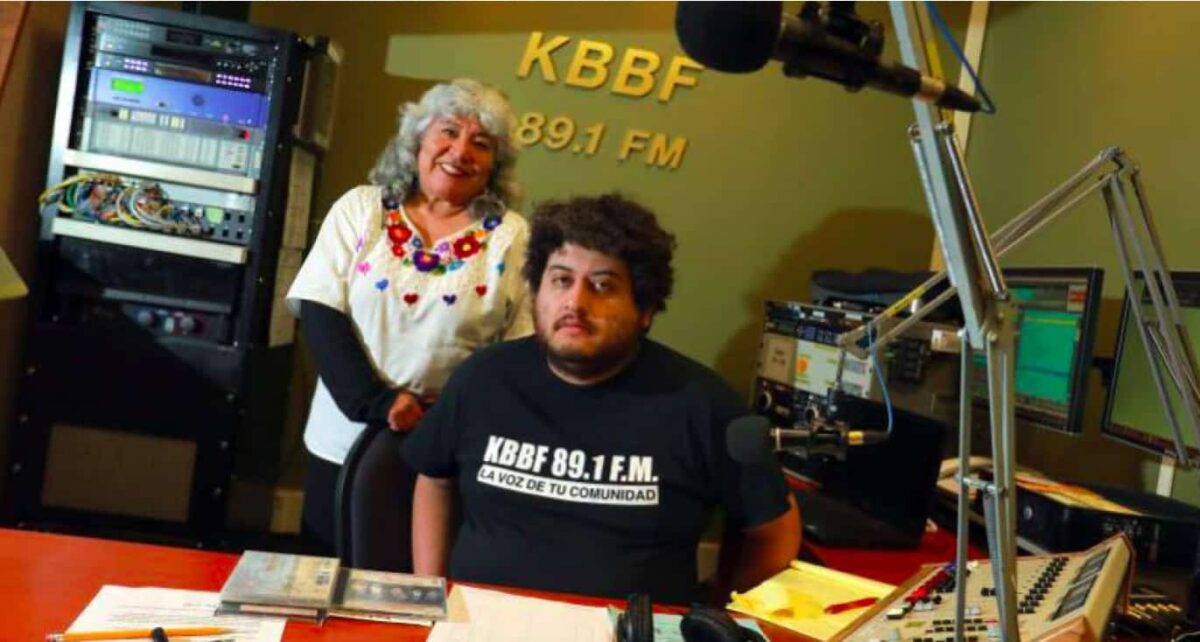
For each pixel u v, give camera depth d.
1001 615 0.76
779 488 1.59
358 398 2.10
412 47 3.00
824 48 0.70
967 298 0.75
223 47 2.48
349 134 3.00
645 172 3.09
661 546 1.55
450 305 2.18
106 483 2.53
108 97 2.47
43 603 1.10
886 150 3.14
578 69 3.04
